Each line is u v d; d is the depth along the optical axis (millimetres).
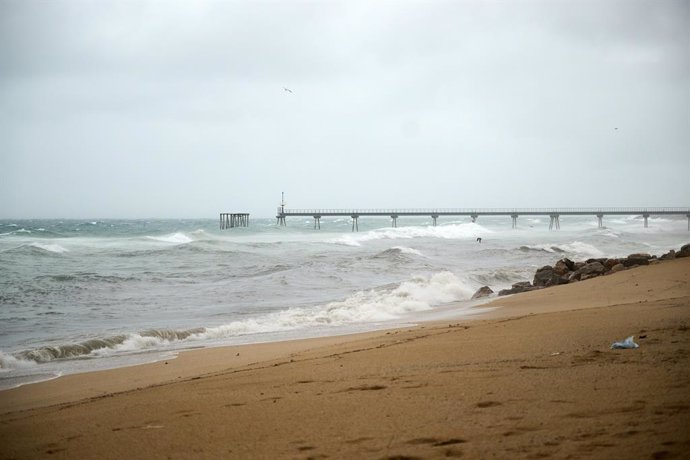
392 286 27422
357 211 115375
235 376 9562
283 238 74062
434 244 67312
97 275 31922
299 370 9469
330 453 4910
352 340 14367
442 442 4922
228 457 5086
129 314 21156
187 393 8398
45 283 28406
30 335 17016
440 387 7059
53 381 11438
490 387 6801
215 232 88250
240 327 18000
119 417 7199
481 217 173875
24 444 6316
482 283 32156
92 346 15000
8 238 64812
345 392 7312
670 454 4223
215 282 31031
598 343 9461
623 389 6113
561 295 21750
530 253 51688
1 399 10031
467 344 10812
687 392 5797
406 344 11578
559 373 7258
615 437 4656
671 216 155875
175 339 16438
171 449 5523
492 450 4613
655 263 28891
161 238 64250
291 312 20594
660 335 9570
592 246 57875
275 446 5270
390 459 4637
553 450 4488
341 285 30172
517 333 11789
